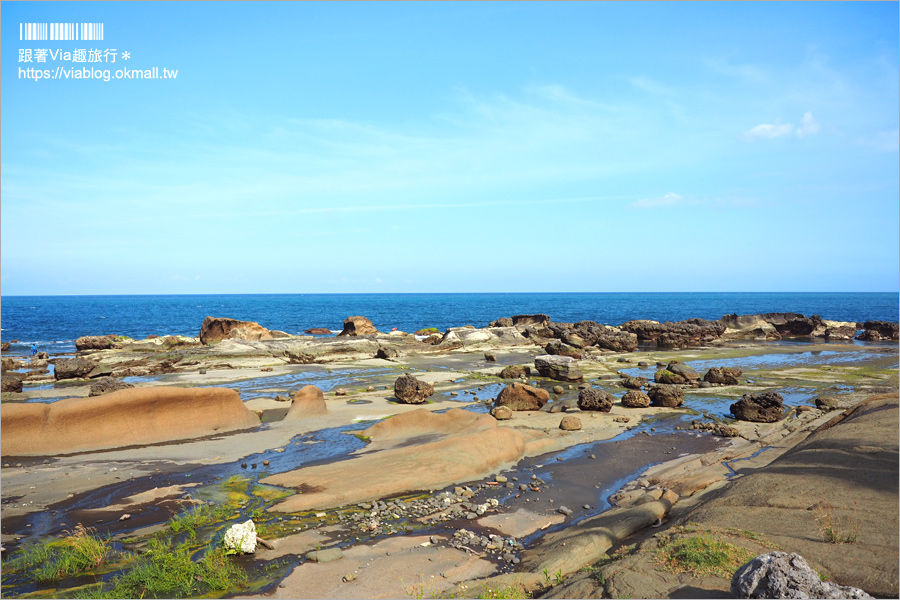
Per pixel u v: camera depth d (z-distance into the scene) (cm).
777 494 891
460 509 1102
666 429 1845
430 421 1725
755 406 1948
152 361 3303
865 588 580
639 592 623
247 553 895
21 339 5578
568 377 2819
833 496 845
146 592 772
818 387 2603
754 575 548
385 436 1686
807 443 1227
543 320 5606
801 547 693
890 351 4288
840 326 5700
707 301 19700
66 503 1141
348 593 745
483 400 2314
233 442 1638
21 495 1182
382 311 12219
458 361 3650
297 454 1520
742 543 718
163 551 892
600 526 935
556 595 680
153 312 11788
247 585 792
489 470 1366
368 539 952
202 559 863
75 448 1536
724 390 2550
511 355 3997
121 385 2172
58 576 830
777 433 1723
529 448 1549
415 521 1039
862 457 998
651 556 725
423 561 850
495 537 959
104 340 4066
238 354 3472
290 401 2241
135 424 1648
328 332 6644
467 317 10056
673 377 2691
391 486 1198
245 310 12925
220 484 1259
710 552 689
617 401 2327
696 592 606
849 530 717
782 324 5788
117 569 853
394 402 2252
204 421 1756
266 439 1670
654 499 1053
